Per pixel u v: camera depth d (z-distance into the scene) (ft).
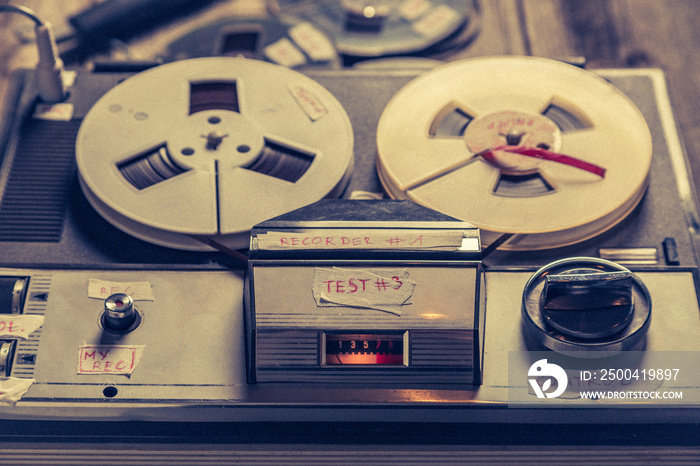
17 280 4.45
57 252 4.70
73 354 4.25
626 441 4.14
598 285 4.11
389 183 4.91
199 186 4.75
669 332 4.30
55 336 4.31
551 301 4.14
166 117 5.11
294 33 7.68
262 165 4.95
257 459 4.11
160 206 4.66
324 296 4.10
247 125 5.07
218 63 5.49
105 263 4.60
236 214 4.62
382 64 7.02
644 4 8.64
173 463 4.10
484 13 8.33
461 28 8.04
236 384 4.17
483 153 4.92
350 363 4.15
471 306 4.11
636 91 5.61
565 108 5.27
